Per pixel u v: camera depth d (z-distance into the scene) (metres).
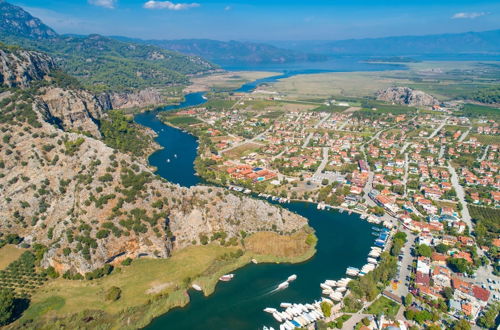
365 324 185.00
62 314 190.12
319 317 191.00
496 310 197.12
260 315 196.88
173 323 190.62
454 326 184.38
